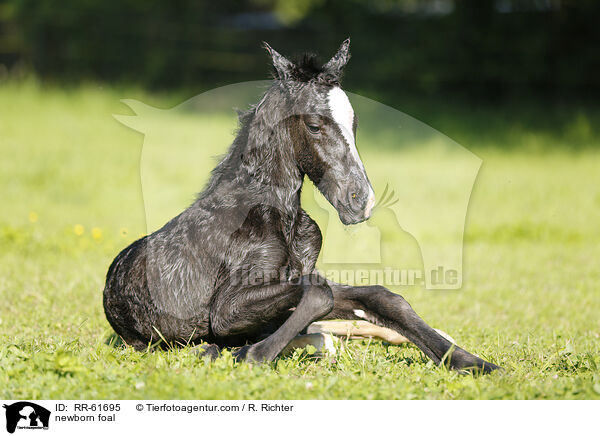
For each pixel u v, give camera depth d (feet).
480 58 112.06
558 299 34.96
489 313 31.73
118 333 23.80
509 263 44.01
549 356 22.39
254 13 142.61
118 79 119.75
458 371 19.76
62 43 119.96
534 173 75.92
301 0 127.34
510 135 93.76
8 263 37.91
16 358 20.38
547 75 110.73
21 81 109.50
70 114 96.12
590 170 78.38
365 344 23.84
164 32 123.65
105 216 55.52
